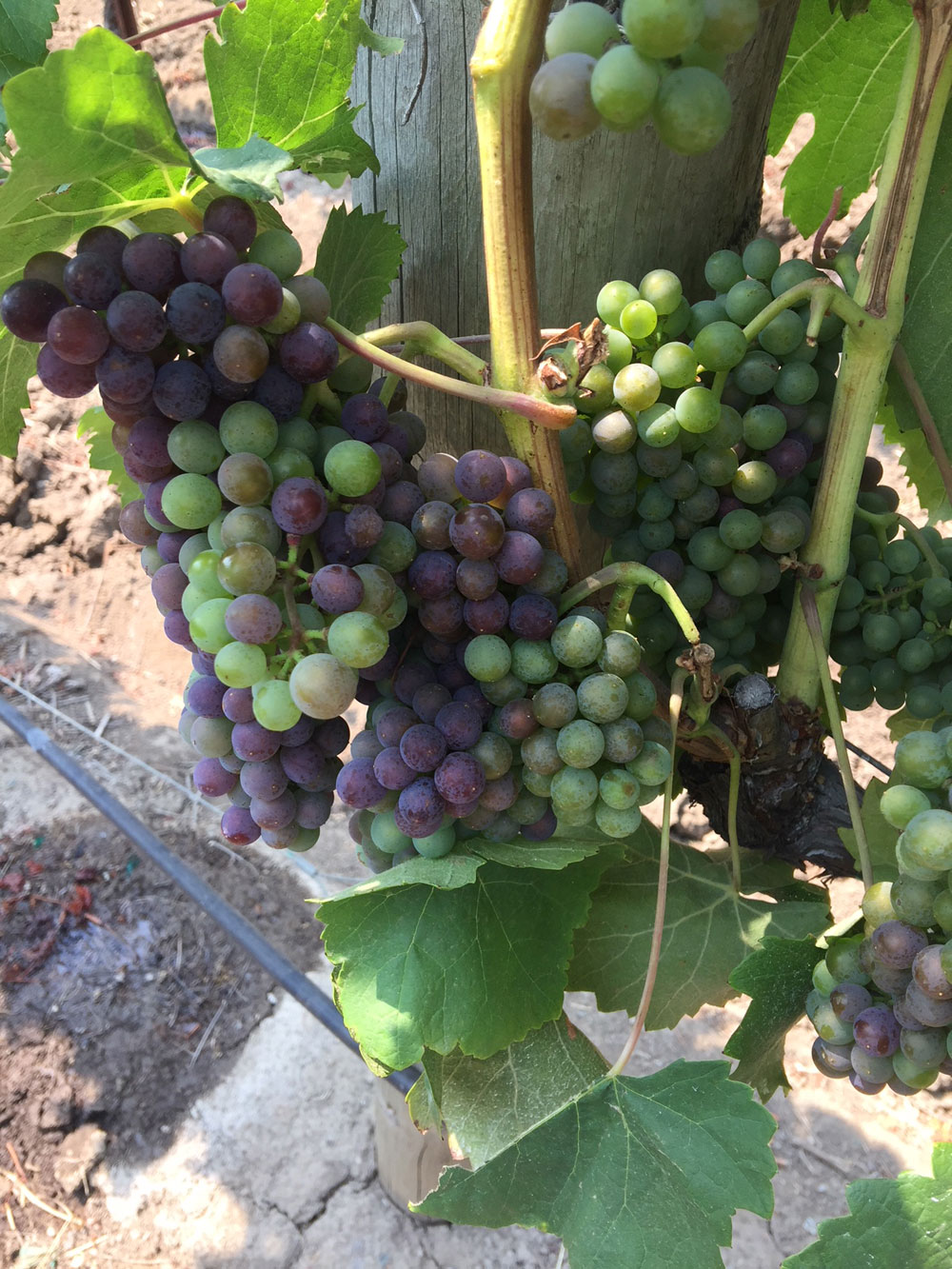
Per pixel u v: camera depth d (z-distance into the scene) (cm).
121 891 106
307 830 27
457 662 25
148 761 120
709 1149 25
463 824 27
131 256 21
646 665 30
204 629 23
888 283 25
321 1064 94
